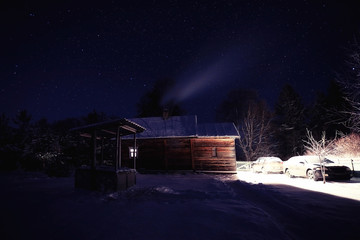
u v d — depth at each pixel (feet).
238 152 102.94
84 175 29.19
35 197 23.02
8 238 12.07
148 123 67.36
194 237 12.15
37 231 13.09
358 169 43.24
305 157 41.55
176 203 20.42
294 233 13.79
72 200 21.49
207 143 58.34
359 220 16.05
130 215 16.30
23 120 67.46
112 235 12.42
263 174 53.01
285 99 106.93
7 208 18.33
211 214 16.56
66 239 11.93
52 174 46.73
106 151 62.69
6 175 48.57
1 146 61.21
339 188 29.25
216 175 52.37
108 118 79.97
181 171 57.21
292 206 20.42
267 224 14.65
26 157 58.75
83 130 30.86
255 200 23.85
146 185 32.71
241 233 12.83
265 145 95.04
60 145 60.75
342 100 89.25
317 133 95.91
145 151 61.05
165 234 12.55
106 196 23.25
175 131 60.54
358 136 65.46
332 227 14.75
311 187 30.55
